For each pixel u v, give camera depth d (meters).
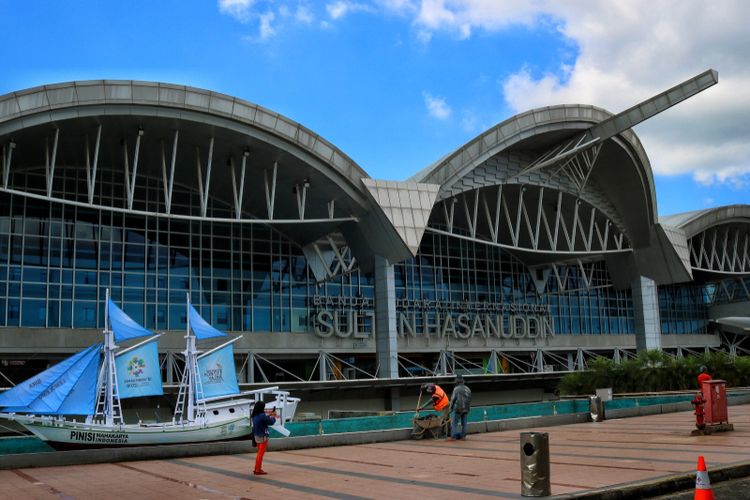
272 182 45.88
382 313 51.34
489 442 22.36
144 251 50.38
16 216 46.44
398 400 51.59
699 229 73.81
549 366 72.25
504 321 70.12
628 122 51.47
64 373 24.56
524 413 29.94
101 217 49.19
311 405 48.00
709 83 48.41
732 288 91.38
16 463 19.14
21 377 46.97
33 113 37.50
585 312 78.00
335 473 16.16
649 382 45.12
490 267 70.88
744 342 93.12
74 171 48.53
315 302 56.88
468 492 12.71
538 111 53.19
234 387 31.66
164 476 16.72
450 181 50.78
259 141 43.91
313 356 57.09
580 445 20.28
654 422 28.48
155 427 25.98
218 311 52.47
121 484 15.55
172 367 48.91
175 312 50.69
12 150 41.12
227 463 19.14
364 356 62.16
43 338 44.97
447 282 67.31
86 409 24.94
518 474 14.80
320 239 57.22
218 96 41.75
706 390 22.64
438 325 64.44
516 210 65.69
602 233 68.88
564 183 59.34
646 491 12.68
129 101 39.47
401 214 46.62
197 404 30.09
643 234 65.06
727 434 21.92
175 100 40.62
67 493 14.41
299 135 44.56
